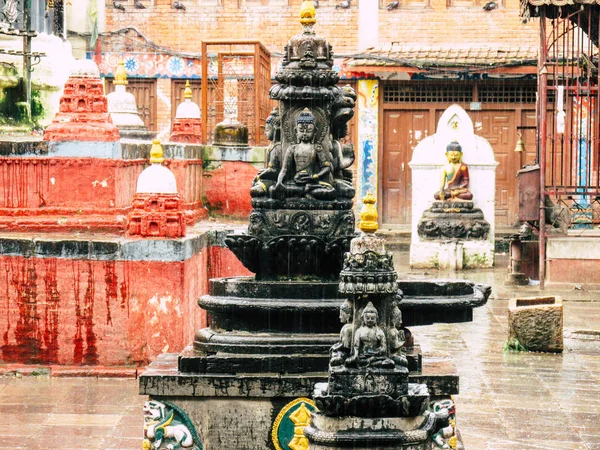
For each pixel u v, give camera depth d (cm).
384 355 622
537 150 2102
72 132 1230
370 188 2694
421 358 699
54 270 1178
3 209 1236
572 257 1923
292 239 743
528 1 1898
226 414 690
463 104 2664
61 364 1184
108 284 1173
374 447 612
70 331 1180
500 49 2641
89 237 1198
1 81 1555
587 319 1572
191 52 2748
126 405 1053
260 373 693
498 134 2661
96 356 1180
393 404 614
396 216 2705
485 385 1149
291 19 2741
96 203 1231
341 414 617
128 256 1170
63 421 992
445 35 2730
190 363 694
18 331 1185
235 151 1602
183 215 1193
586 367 1248
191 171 1535
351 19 2750
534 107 2644
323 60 768
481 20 2719
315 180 754
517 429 968
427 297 726
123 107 1967
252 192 755
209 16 2752
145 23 2752
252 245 748
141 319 1173
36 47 1652
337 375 619
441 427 668
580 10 1869
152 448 689
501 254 2455
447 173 2178
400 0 2733
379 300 630
